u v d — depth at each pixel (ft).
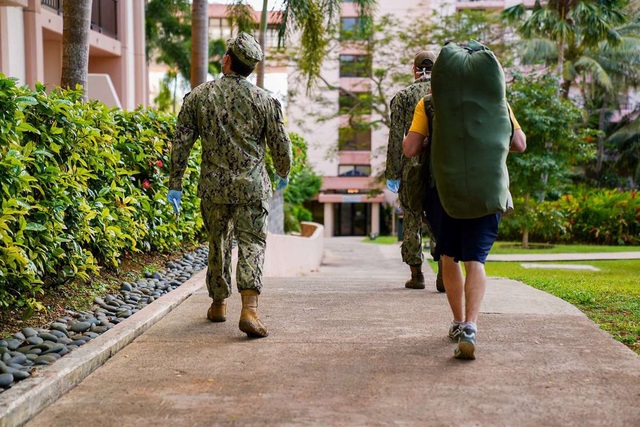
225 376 11.31
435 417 9.37
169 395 10.39
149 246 21.48
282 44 46.14
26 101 13.07
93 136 16.94
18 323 13.84
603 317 16.39
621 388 10.55
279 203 57.11
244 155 13.79
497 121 11.64
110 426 9.18
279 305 17.35
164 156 23.15
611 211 64.80
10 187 12.82
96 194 17.88
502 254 49.06
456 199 11.50
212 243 14.78
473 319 12.06
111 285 18.38
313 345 13.25
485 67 11.62
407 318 15.72
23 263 12.96
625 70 111.86
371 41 88.43
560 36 84.43
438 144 11.71
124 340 13.23
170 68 107.45
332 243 94.99
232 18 47.80
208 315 15.40
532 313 16.03
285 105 92.38
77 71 22.86
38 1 42.14
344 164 138.31
